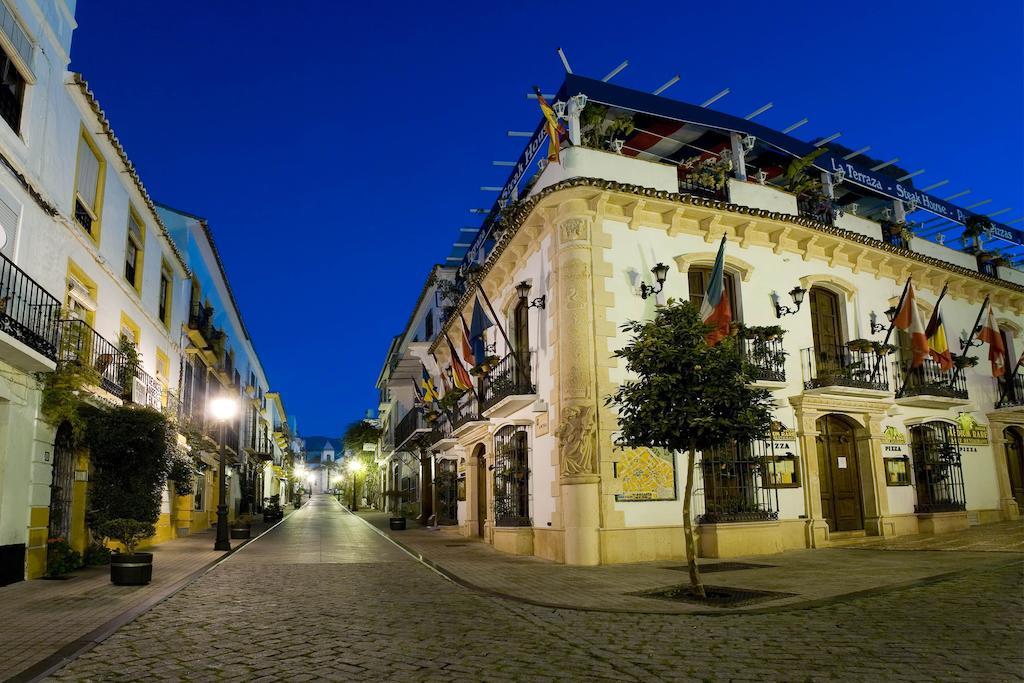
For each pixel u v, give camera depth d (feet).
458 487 72.43
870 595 27.20
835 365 51.90
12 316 33.68
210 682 17.19
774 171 62.69
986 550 38.91
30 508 35.94
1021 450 64.59
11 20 34.27
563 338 43.73
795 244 52.44
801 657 18.42
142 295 57.41
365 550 56.18
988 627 21.03
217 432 88.33
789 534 45.98
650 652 19.53
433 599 30.09
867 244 54.44
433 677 17.31
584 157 45.80
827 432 51.06
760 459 44.75
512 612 26.50
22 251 35.45
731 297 49.47
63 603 28.63
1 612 26.55
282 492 215.72
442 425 78.79
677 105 51.90
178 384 71.31
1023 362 62.80
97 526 41.73
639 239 46.32
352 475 178.81
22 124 35.73
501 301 57.93
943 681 15.90
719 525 42.24
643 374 30.58
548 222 46.88
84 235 43.34
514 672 17.66
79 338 40.22
